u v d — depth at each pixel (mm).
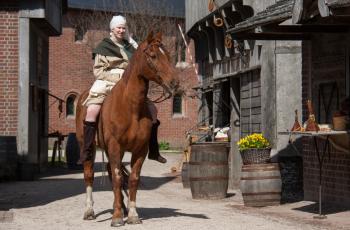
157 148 10312
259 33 12805
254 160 12641
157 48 9312
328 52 12445
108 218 10742
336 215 11016
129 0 40750
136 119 9570
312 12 9844
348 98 11234
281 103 15461
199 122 23188
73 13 41656
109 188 16656
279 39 12992
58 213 11602
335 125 10805
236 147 17781
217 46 20359
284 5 11914
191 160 14547
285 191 14688
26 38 20641
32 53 21562
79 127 10859
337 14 9102
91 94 10180
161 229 9414
